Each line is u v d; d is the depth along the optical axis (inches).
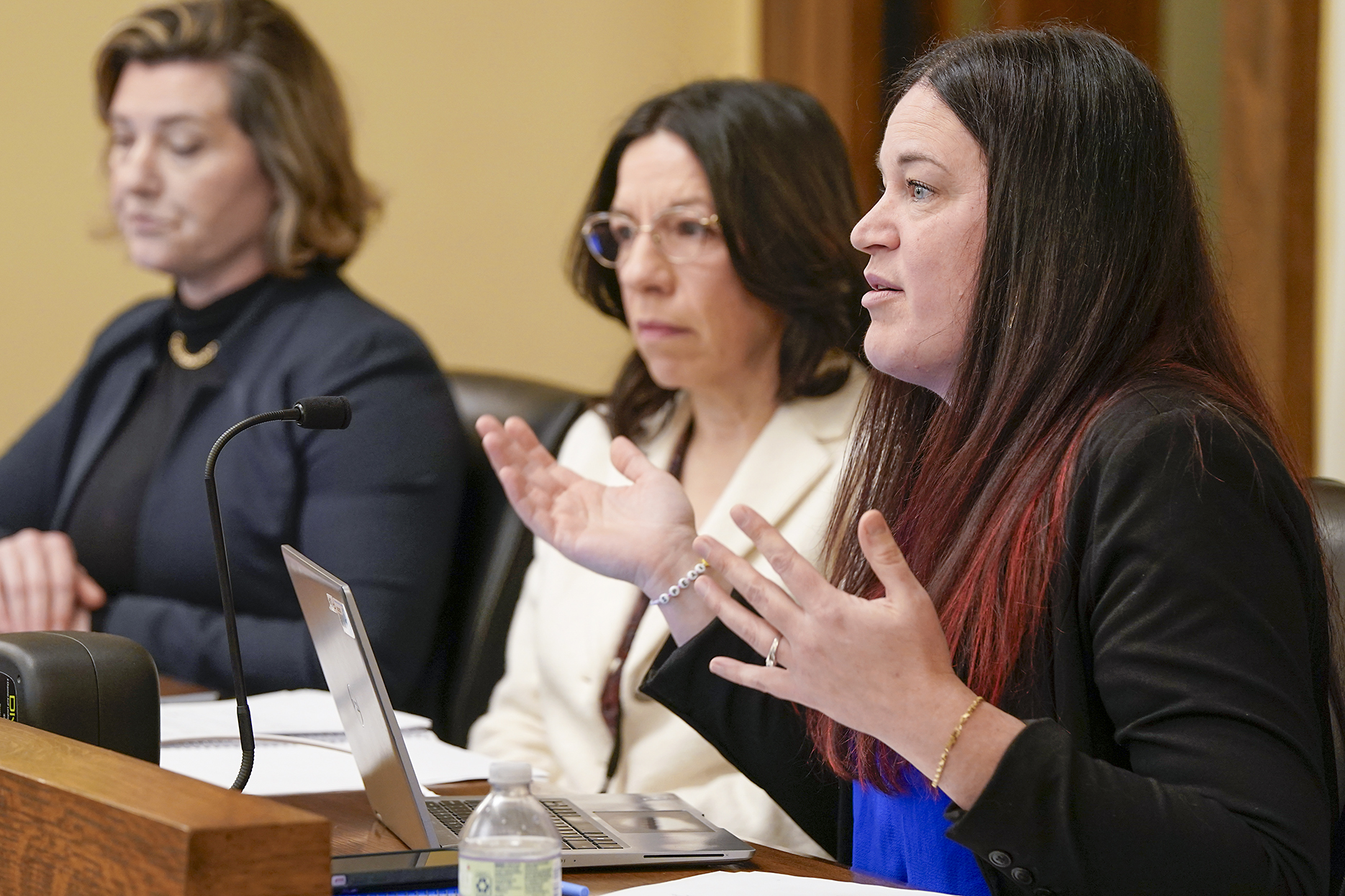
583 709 308.7
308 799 206.1
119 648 187.8
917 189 194.5
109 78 415.8
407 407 384.5
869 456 223.0
